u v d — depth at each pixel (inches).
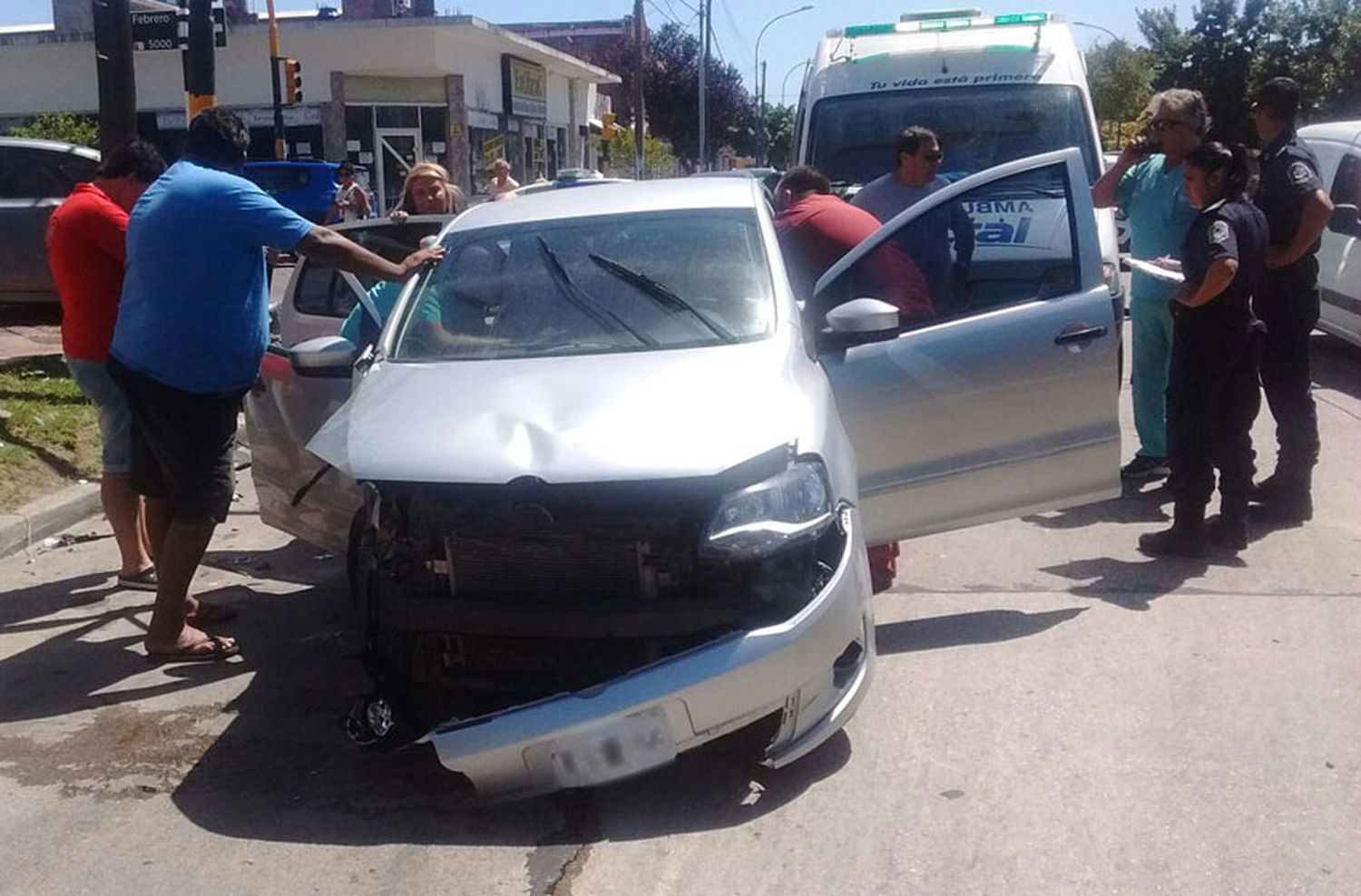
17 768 186.1
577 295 200.5
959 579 247.1
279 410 231.6
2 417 339.0
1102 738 180.9
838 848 156.1
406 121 1343.5
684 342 190.4
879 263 223.6
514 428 165.6
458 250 215.6
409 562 167.9
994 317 215.3
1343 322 444.8
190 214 204.5
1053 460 219.5
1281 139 271.7
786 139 2731.3
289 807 172.6
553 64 1632.6
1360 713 186.1
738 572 158.9
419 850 160.2
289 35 1290.6
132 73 418.0
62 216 242.7
